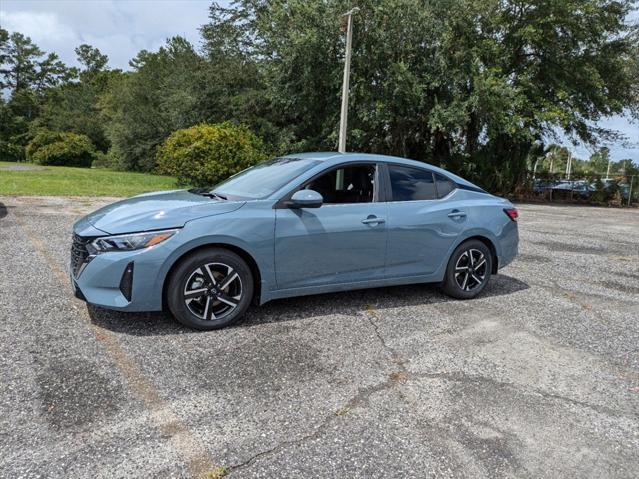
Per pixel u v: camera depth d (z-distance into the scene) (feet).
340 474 7.22
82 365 10.23
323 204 13.96
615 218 53.21
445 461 7.68
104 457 7.34
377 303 15.78
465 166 73.87
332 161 14.51
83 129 161.27
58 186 48.52
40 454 7.32
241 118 75.05
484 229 16.78
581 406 9.70
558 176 83.61
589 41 73.26
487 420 8.96
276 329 12.94
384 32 60.85
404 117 66.18
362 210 14.43
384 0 59.31
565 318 15.34
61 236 23.36
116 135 105.29
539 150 78.54
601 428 8.91
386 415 8.96
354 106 66.13
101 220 12.37
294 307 14.84
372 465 7.48
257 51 69.56
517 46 71.92
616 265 24.56
